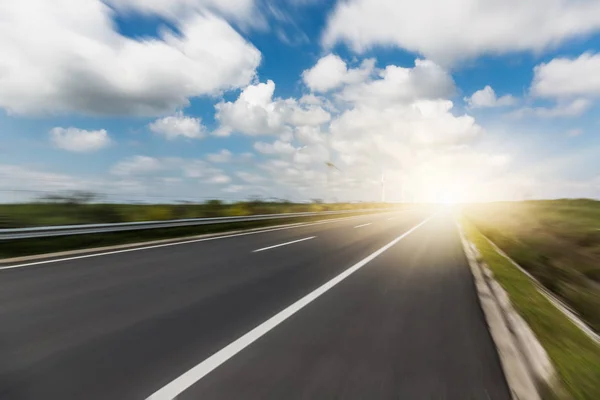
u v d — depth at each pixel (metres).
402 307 4.64
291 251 9.52
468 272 7.21
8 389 2.46
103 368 2.80
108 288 5.40
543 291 7.03
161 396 2.42
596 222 22.78
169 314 4.21
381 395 2.49
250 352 3.17
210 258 8.24
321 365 2.93
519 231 18.92
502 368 2.94
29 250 8.88
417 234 15.09
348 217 28.77
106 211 15.95
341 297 5.10
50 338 3.42
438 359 3.09
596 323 6.05
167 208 18.25
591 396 2.57
